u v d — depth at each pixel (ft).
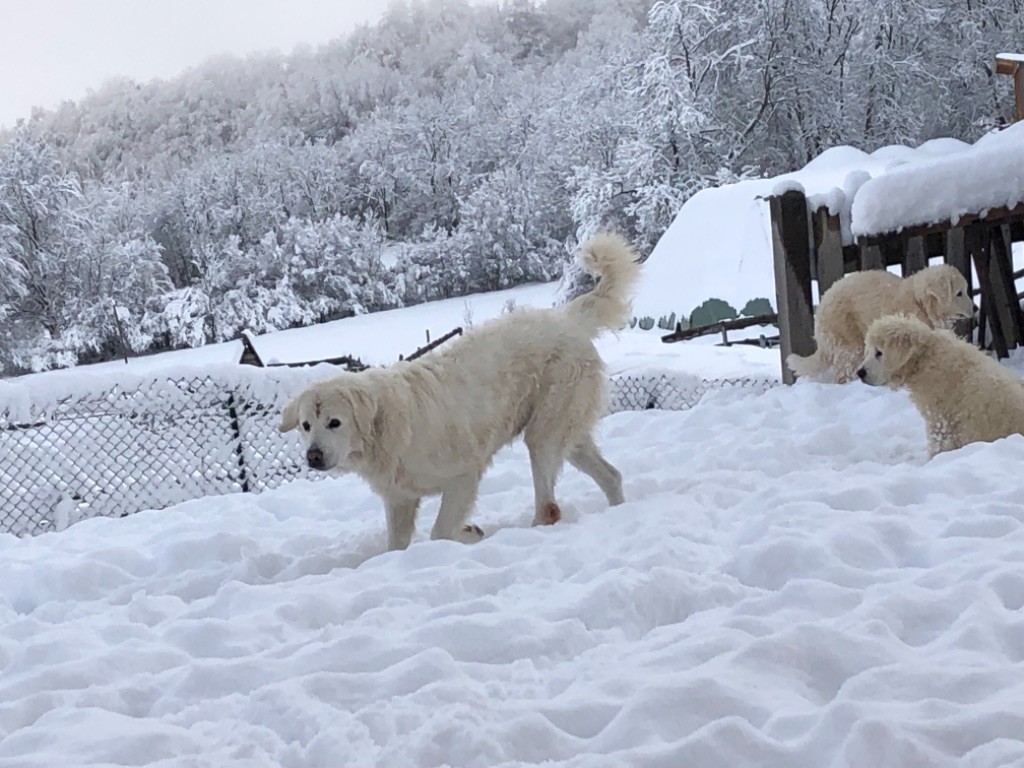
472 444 16.10
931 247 33.09
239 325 141.90
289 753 7.95
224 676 9.68
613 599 10.64
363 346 110.01
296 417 15.61
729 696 7.90
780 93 113.91
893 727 6.79
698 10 111.96
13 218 144.66
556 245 154.92
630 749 7.31
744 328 59.41
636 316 73.87
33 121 237.86
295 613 11.65
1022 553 10.57
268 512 20.33
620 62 134.00
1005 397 17.31
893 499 14.12
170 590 14.71
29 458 22.27
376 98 238.07
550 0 264.72
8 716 9.21
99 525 20.67
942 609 9.45
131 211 175.32
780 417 23.67
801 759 7.01
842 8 115.55
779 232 29.09
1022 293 34.37
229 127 249.34
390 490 15.90
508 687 8.92
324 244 150.30
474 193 164.04
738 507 14.71
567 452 17.22
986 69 110.42
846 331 26.37
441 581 12.10
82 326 139.64
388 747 7.73
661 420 25.41
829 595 10.01
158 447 23.59
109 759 8.01
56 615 14.01
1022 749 6.56
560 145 150.61
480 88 203.41
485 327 17.06
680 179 111.04
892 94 112.57
